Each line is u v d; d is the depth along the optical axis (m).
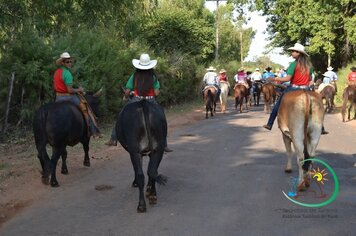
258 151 11.70
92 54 15.80
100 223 6.41
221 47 61.34
